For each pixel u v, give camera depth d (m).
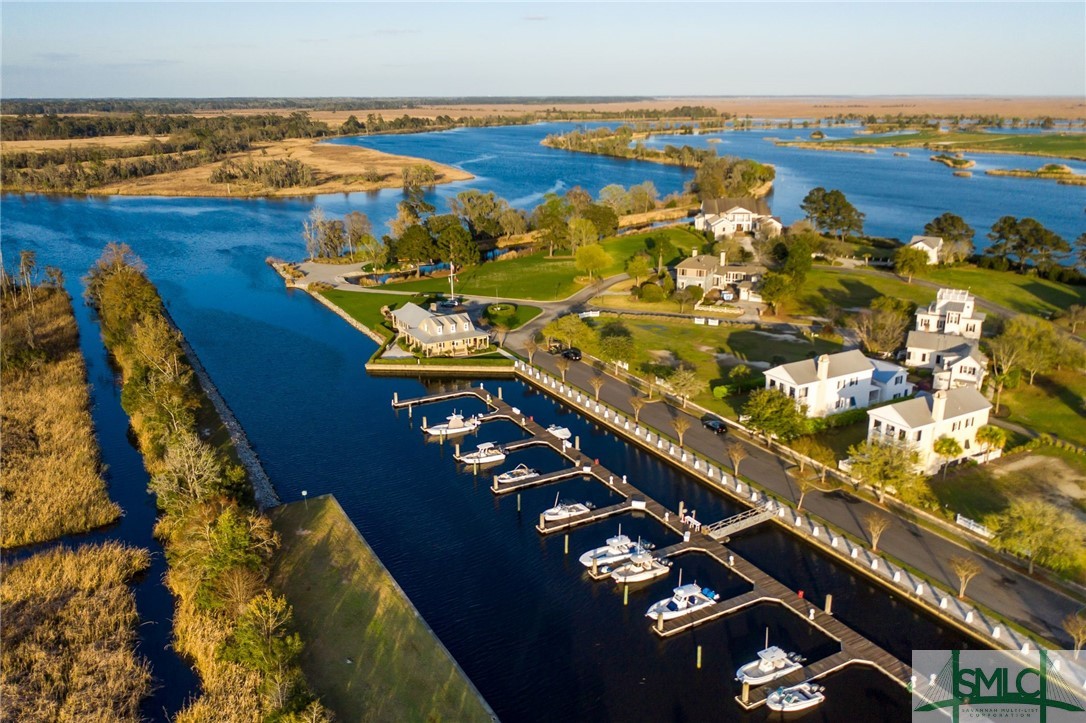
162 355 97.94
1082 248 159.00
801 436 85.31
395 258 175.88
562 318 115.38
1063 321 118.75
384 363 111.25
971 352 96.38
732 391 96.88
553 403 100.88
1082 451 80.81
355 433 91.00
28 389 100.75
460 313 124.44
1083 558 59.78
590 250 153.88
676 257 172.12
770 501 72.50
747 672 51.69
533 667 53.19
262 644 49.84
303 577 61.12
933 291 140.75
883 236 195.88
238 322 134.50
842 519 69.31
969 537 65.94
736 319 128.75
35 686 50.22
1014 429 87.25
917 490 70.88
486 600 60.59
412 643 53.81
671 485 78.81
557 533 70.69
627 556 65.38
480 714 47.31
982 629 54.59
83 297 152.00
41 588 60.19
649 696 50.56
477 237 199.88
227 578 56.12
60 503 73.00
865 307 132.50
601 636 56.50
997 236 158.25
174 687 51.56
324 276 164.50
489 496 77.12
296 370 111.56
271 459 83.88
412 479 80.19
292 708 44.41
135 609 59.00
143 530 71.44
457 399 102.19
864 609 58.75
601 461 84.31
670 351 113.44
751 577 62.59
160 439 81.06
